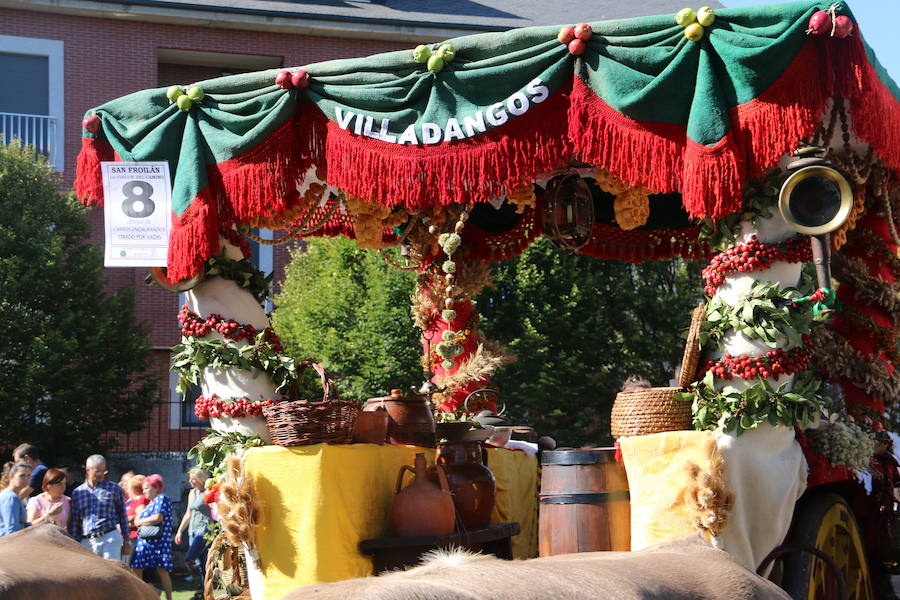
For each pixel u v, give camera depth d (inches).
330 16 825.5
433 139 197.9
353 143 203.6
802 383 192.2
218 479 199.6
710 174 181.6
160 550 400.2
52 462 662.5
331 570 183.3
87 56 812.0
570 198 267.0
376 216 247.6
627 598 89.2
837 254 232.5
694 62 186.1
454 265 264.7
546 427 687.1
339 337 660.1
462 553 94.0
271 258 793.6
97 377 676.7
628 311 737.0
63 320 670.5
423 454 200.8
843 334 232.5
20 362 659.4
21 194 690.8
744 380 192.7
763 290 190.9
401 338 644.7
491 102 195.9
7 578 128.3
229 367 212.5
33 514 332.2
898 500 231.6
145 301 789.9
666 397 196.4
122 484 434.3
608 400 701.9
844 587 187.2
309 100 209.0
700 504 181.2
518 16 872.9
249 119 210.1
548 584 86.7
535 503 240.2
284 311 690.2
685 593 97.7
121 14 807.1
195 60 855.1
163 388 776.9
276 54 842.8
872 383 226.8
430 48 199.0
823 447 208.1
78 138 807.7
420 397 217.3
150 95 219.5
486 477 205.0
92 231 764.0
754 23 182.1
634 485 191.3
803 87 178.7
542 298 698.2
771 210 191.3
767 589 106.2
